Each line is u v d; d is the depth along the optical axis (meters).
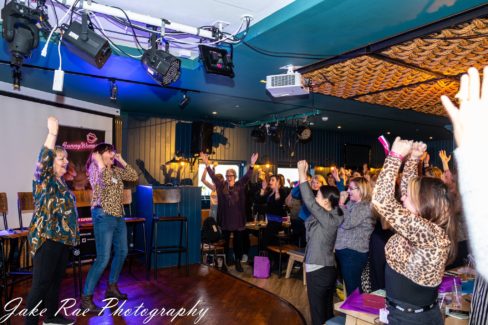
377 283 3.03
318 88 5.38
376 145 12.15
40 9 2.94
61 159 3.00
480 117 0.59
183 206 6.00
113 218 3.80
